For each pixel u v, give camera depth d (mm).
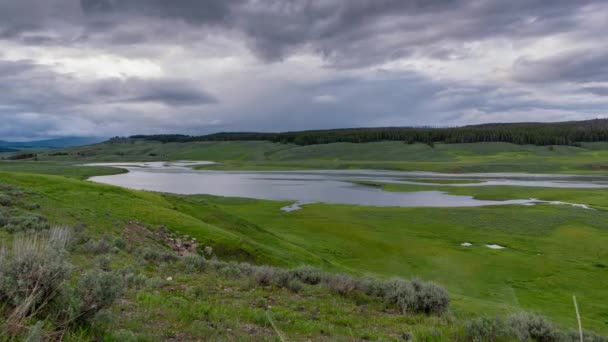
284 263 25438
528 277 26391
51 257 5527
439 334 8078
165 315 7137
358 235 39062
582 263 30078
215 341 6238
